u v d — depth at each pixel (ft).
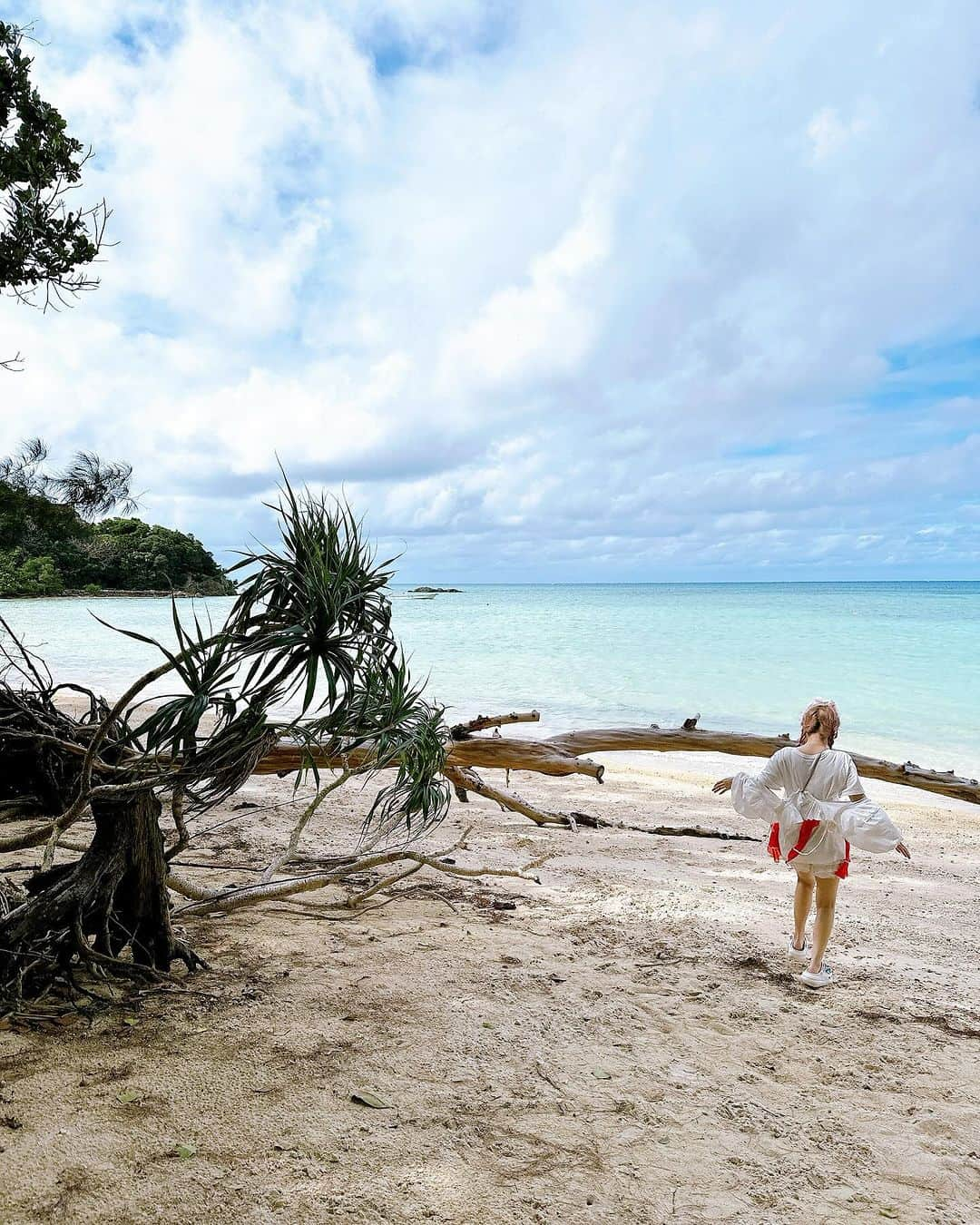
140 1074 9.41
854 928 16.63
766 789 14.42
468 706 50.98
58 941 11.01
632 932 15.65
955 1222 7.70
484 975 12.89
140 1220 7.11
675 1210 7.65
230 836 21.52
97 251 23.35
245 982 12.16
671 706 52.44
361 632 12.43
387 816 14.48
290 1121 8.68
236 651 10.93
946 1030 11.87
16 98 21.95
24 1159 7.78
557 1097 9.46
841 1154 8.70
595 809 28.58
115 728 13.34
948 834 26.91
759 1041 11.25
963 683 62.85
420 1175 7.91
